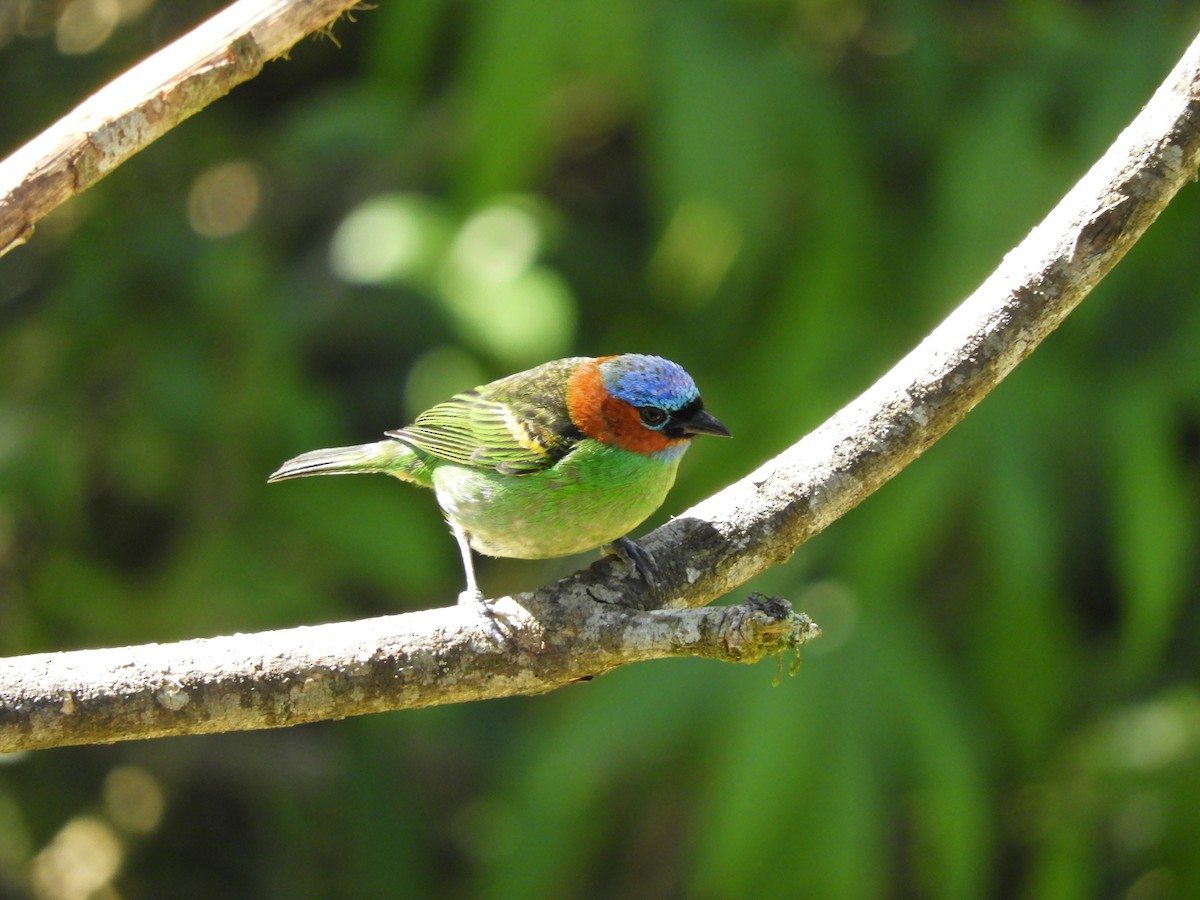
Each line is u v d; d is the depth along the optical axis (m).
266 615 11.67
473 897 12.59
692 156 11.10
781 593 10.98
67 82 13.55
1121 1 11.92
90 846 13.10
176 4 13.67
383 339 13.61
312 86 15.25
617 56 11.36
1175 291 11.41
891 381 6.64
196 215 13.91
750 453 11.66
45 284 13.41
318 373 13.84
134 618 11.92
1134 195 6.34
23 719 5.81
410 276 12.39
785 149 11.27
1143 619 10.37
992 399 11.06
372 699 6.06
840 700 10.38
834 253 11.57
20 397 12.23
